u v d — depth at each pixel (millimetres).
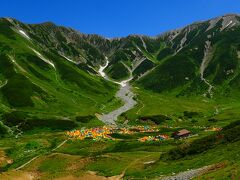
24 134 192500
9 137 185125
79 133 173625
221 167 63219
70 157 125812
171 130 182375
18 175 104875
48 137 171500
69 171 107875
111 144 146625
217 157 78750
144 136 166250
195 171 70438
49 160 125812
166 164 92312
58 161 123500
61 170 112875
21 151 145875
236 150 77750
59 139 163625
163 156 100375
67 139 162750
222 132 95688
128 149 135500
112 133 172500
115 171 99438
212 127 181625
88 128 198125
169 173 79812
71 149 142000
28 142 156500
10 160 136750
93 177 98438
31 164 124812
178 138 152250
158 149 128500
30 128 199500
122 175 95188
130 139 158375
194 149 94375
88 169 107938
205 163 77750
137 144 141375
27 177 106125
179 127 194625
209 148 91312
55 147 149875
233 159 69062
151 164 97938
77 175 100062
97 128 192750
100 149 139500
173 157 95812
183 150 96688
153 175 82500
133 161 108250
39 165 122812
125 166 103250
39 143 156125
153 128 193875
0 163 132875
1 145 159125
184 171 76375
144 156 114625
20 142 162750
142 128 194500
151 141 146250
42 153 139500
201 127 187750
